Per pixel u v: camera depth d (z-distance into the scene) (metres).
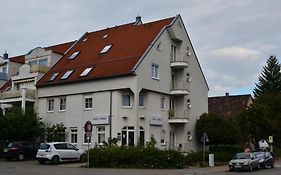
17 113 38.31
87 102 37.78
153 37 38.28
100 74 36.50
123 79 35.25
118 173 23.45
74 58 42.19
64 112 39.28
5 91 44.53
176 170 27.00
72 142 38.41
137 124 35.00
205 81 44.84
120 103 35.50
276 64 75.56
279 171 28.72
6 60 49.38
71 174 21.95
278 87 74.19
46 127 40.19
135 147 29.20
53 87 40.31
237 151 38.97
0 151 37.53
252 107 48.62
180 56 41.09
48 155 30.62
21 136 37.88
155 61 37.50
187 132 40.31
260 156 32.28
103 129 36.34
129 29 42.47
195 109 42.47
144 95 36.72
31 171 23.64
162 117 38.31
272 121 49.88
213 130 39.97
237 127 41.72
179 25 41.09
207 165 32.31
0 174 21.19
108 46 40.50
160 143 37.81
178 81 41.12
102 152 28.73
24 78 43.09
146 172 24.69
